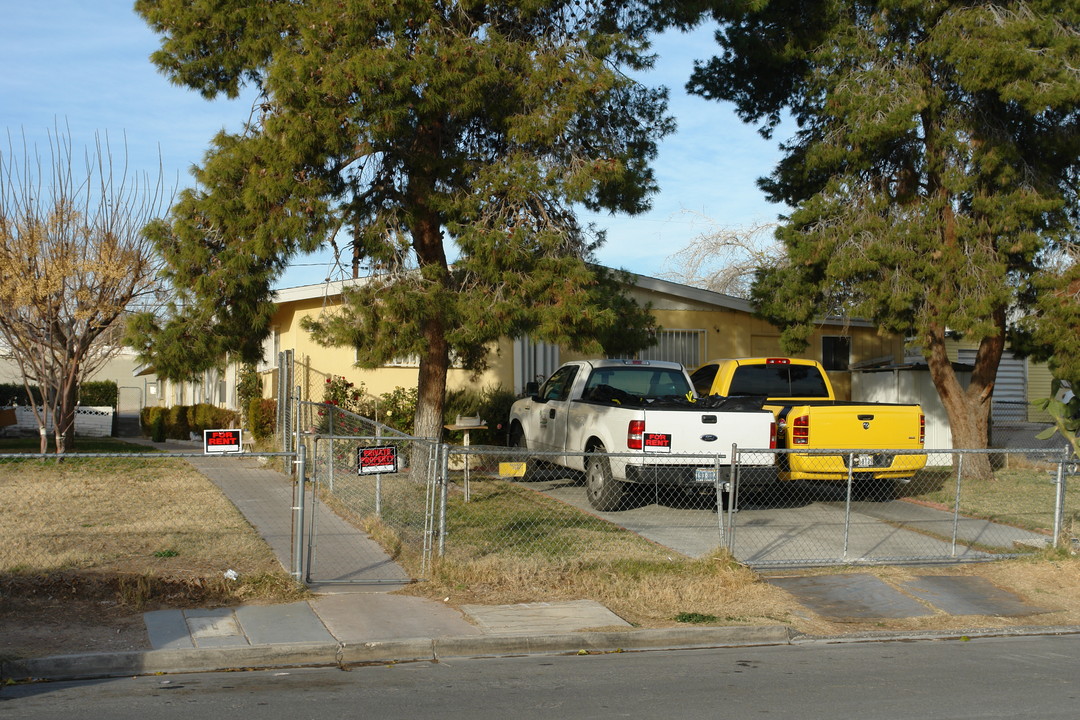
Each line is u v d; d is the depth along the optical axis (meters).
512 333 11.28
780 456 13.47
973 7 14.95
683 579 9.32
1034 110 14.02
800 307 16.41
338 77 10.45
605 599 8.76
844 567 10.26
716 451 12.27
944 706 6.09
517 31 12.34
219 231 11.40
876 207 15.84
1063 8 14.92
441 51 10.88
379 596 8.70
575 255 12.27
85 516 11.62
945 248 15.28
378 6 10.73
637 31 13.62
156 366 11.08
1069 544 10.77
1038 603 9.22
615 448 12.45
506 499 13.57
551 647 7.57
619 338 14.52
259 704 6.02
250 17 11.63
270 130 10.73
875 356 20.91
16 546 9.78
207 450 8.77
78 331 17.19
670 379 14.55
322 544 10.59
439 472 10.55
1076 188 16.53
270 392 19.30
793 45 16.64
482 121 12.35
